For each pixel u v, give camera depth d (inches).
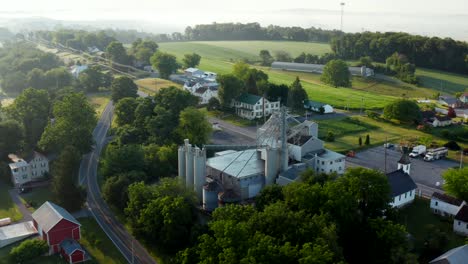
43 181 6628.9
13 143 7165.4
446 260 3924.7
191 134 7263.8
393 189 5334.6
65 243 4714.6
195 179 5659.5
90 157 7436.0
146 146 6899.6
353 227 4281.5
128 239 4997.5
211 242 3777.1
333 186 4345.5
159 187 5132.9
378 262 3983.8
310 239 3725.4
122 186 5629.9
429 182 6240.2
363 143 7859.3
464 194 5196.9
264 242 3511.3
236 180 5590.6
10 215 5625.0
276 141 6063.0
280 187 4891.7
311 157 6245.1
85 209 5698.8
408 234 4456.2
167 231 4589.1
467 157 7258.9
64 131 7037.4
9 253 4675.2
